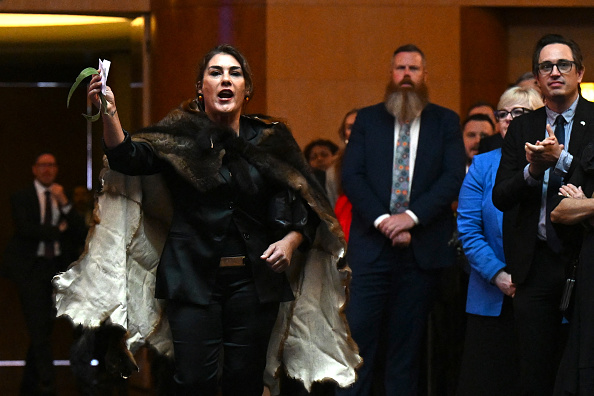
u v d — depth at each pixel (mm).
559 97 6781
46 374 11305
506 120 8219
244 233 6156
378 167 8547
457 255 8641
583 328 6285
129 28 13180
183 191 6152
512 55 12625
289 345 6652
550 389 6801
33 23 12922
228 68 6199
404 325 8453
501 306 7438
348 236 8836
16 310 16203
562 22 12547
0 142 16750
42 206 11477
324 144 10617
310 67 12125
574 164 6523
